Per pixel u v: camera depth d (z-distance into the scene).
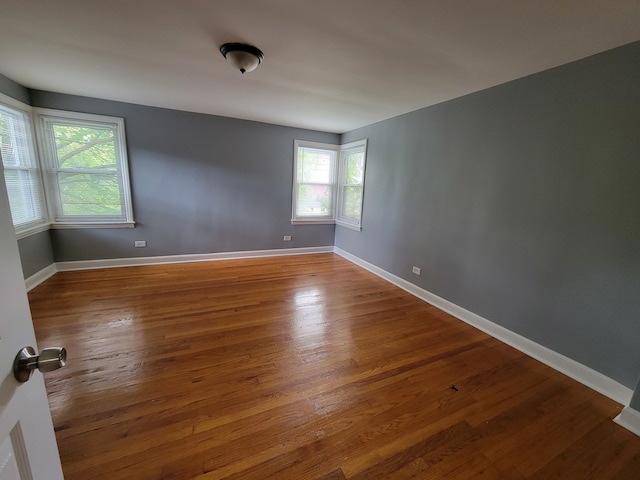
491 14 1.53
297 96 3.08
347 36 1.83
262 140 4.53
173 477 1.24
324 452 1.39
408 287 3.62
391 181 3.85
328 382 1.89
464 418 1.65
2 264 0.55
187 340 2.29
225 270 4.10
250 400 1.70
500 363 2.19
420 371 2.05
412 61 2.13
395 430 1.54
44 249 3.42
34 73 2.68
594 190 1.91
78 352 2.08
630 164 1.74
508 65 2.11
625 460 1.43
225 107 3.71
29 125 3.21
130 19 1.74
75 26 1.83
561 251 2.10
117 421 1.51
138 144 3.81
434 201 3.19
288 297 3.25
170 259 4.29
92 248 3.82
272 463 1.33
